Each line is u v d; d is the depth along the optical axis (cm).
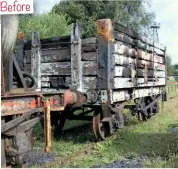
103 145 756
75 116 862
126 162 617
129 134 863
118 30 838
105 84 772
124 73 883
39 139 818
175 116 1352
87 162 615
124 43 895
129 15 3431
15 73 576
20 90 551
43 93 572
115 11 3064
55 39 856
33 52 891
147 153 690
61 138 835
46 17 2170
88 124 1072
